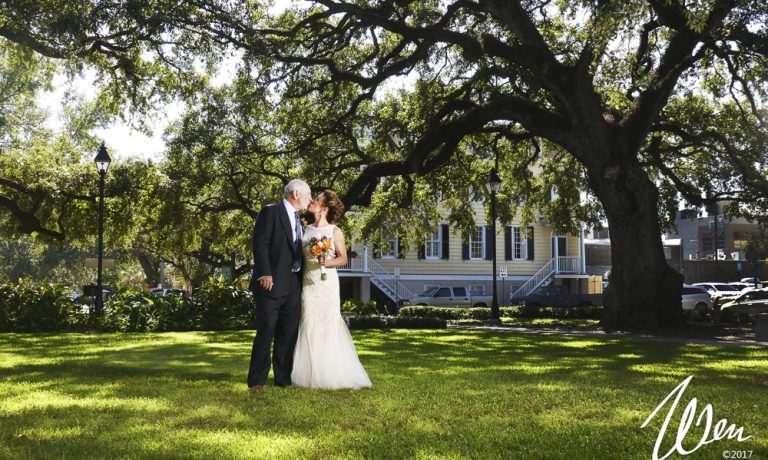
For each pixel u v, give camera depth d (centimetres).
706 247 6800
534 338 1545
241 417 484
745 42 1845
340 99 2491
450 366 868
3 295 1755
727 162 2711
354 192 2292
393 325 1967
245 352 1039
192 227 3034
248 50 2022
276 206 670
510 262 4472
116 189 2739
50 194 2666
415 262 4325
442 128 2134
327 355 655
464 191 3025
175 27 2002
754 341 1547
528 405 535
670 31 2292
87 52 2106
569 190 3008
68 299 1808
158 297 1881
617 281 2012
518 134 2445
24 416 483
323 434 430
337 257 671
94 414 492
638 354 1118
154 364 855
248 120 2514
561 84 1872
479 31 2236
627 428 450
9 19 1894
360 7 1980
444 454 381
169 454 374
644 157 2775
